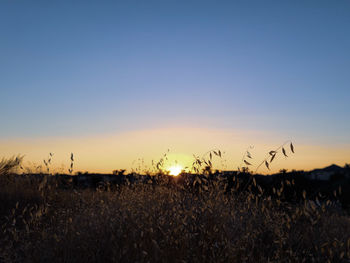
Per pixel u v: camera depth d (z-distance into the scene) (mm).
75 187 7648
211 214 5699
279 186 7676
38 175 8742
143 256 4387
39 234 5492
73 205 6988
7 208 7035
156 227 5172
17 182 8797
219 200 6137
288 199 7270
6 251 4945
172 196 6559
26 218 6543
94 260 4520
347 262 4809
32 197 7578
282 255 4805
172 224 5273
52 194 7109
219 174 6586
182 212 5582
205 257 4508
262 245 5336
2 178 9398
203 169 6141
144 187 7809
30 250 4895
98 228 5320
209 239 5070
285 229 5562
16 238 5230
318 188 8617
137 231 5109
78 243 4930
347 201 8016
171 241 4711
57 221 6133
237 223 5566
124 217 5555
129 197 7145
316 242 5332
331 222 6387
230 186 6988
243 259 4547
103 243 4887
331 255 4766
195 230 5262
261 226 5598
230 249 4691
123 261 4441
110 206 6504
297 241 5344
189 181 7020
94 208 6438
